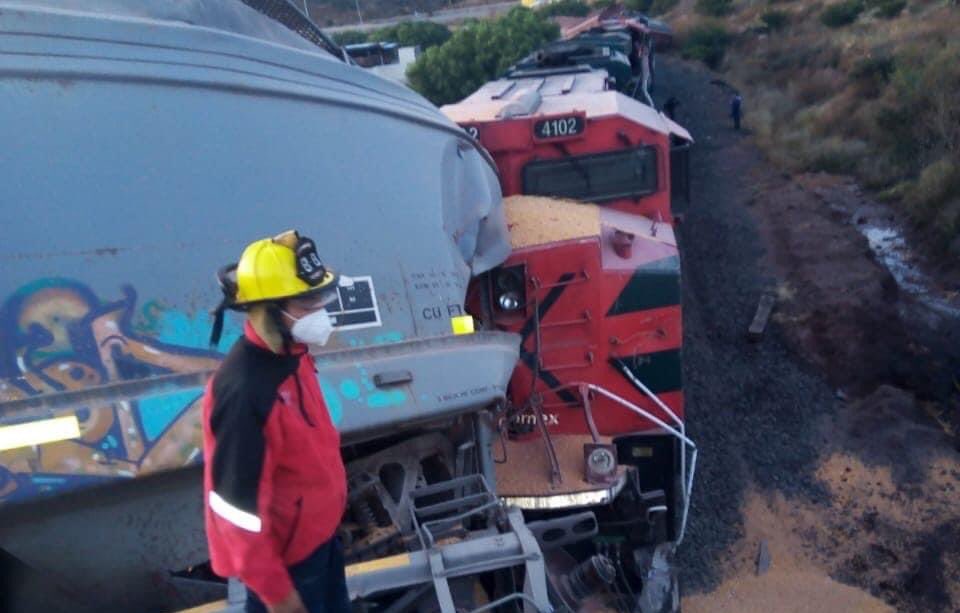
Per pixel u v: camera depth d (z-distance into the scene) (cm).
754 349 1170
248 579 223
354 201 400
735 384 1078
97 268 313
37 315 298
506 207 706
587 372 640
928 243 1440
